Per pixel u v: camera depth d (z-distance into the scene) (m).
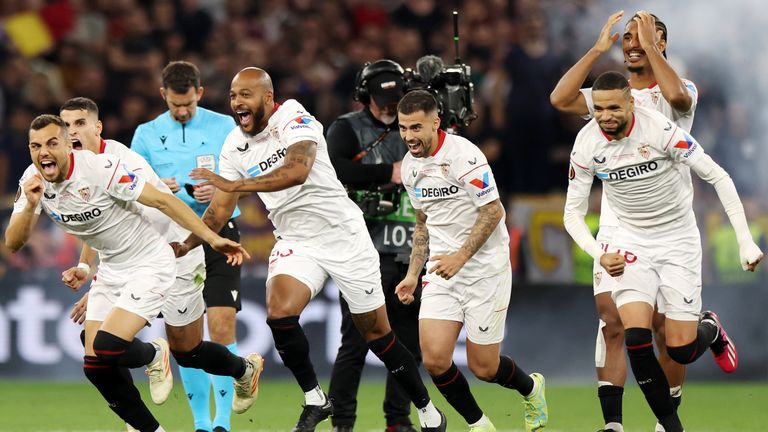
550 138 48.41
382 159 28.56
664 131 23.89
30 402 36.19
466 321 25.28
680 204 24.62
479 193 24.25
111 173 23.30
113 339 23.44
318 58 53.72
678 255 24.64
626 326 24.33
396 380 26.31
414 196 25.17
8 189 49.09
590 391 39.44
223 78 51.91
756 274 42.97
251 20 56.84
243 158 25.02
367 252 25.48
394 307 28.59
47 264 43.06
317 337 41.12
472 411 25.38
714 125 50.50
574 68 25.70
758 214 44.44
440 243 25.12
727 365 27.56
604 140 24.19
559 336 42.41
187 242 25.27
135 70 51.94
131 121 50.53
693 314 24.64
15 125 50.09
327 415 25.41
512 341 42.44
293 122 24.39
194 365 26.19
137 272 24.12
